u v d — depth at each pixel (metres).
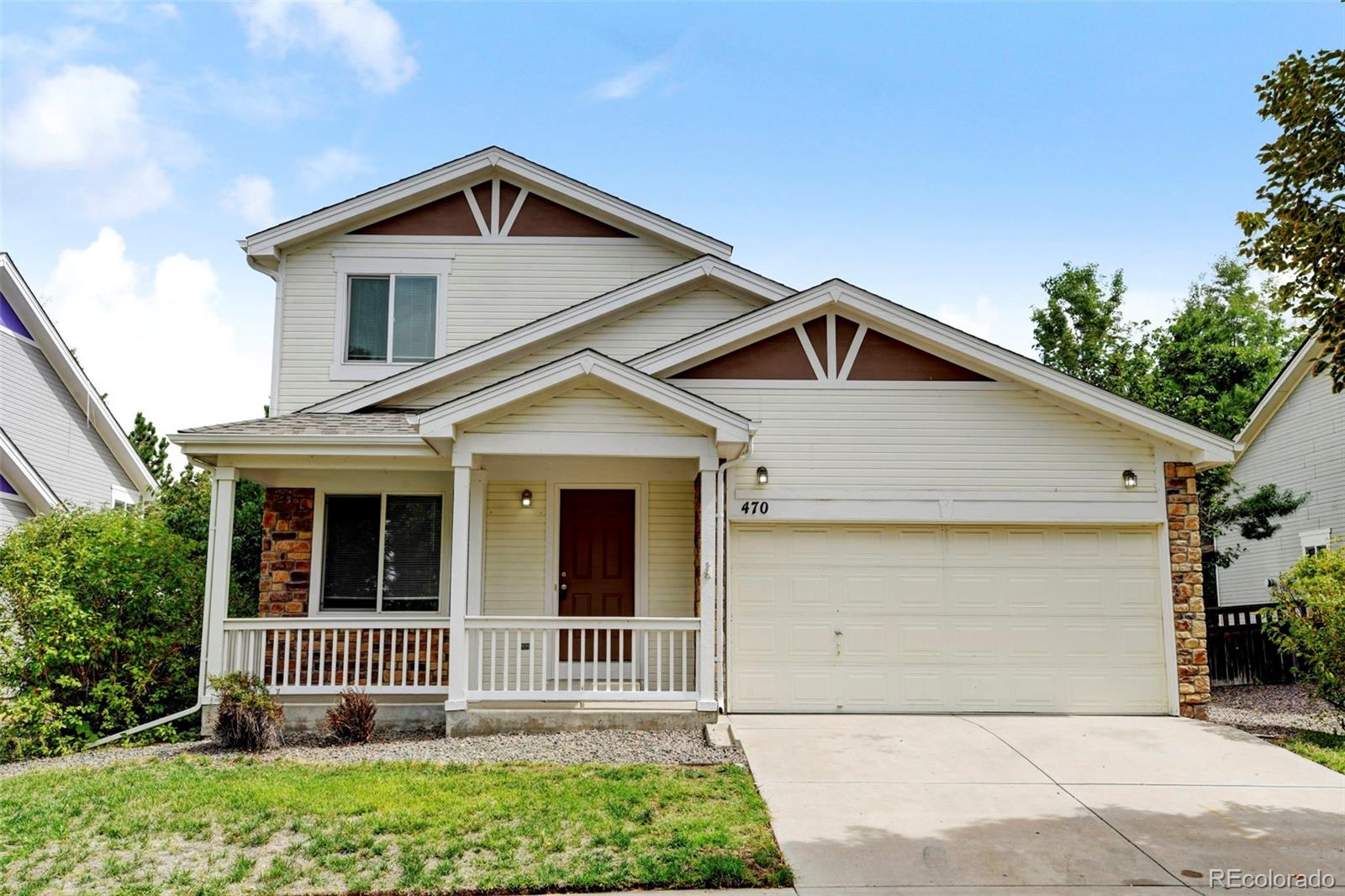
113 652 10.89
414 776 7.70
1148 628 10.92
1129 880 5.67
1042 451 11.05
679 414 9.66
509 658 11.80
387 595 11.69
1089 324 27.62
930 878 5.67
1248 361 22.75
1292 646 10.48
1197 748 8.95
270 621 10.12
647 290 12.35
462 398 9.45
